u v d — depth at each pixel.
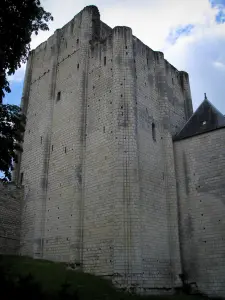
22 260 26.53
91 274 24.27
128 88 28.27
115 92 28.20
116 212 24.22
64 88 34.16
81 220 26.86
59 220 28.70
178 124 35.03
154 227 26.62
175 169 30.77
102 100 29.58
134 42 31.86
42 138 33.97
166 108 32.69
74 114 31.25
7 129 20.12
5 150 19.56
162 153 30.81
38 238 29.44
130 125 26.97
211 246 26.48
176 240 27.61
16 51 20.47
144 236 25.41
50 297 14.46
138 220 24.19
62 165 30.59
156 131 31.12
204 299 24.70
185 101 37.94
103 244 24.62
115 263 22.86
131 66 29.28
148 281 24.17
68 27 36.94
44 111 35.31
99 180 26.91
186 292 26.22
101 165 27.22
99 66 31.39
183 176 30.09
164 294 24.81
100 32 35.25
